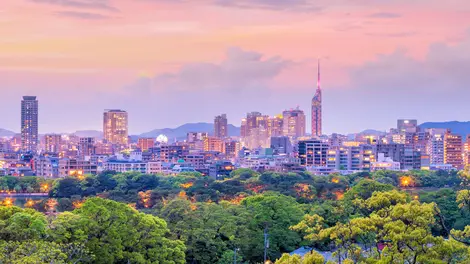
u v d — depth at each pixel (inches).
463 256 3435.0
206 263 5999.0
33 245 4057.6
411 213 3432.6
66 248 4419.3
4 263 3777.1
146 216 5497.1
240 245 6230.3
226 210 6879.9
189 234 6028.5
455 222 7347.4
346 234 3646.7
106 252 5007.4
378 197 3831.2
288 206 6781.5
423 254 3329.2
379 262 3400.6
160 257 5329.7
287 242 6456.7
